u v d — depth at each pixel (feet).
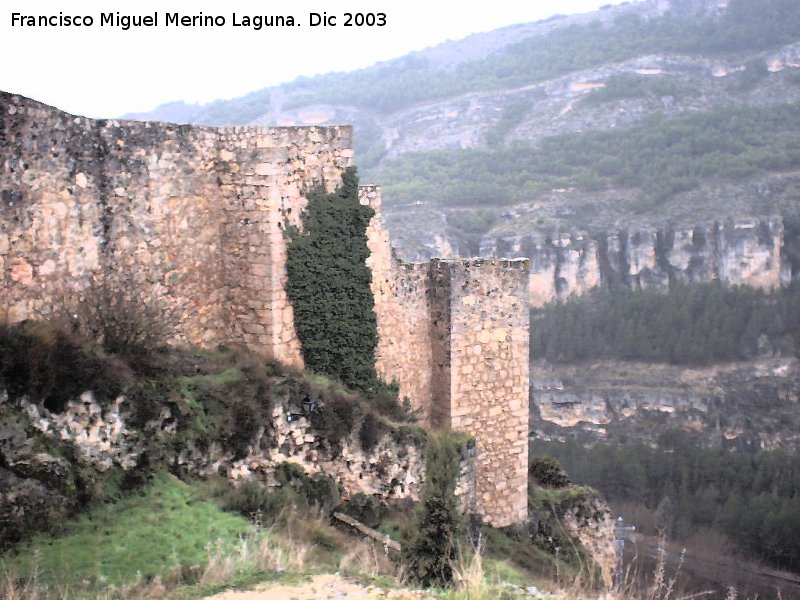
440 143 523.29
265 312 60.59
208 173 60.44
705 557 184.44
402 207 412.77
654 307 361.92
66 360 46.65
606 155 463.01
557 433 312.50
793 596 167.84
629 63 587.27
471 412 72.18
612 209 410.72
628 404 319.88
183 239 58.85
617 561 79.87
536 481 84.23
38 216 49.75
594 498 80.84
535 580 55.93
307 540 48.75
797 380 327.67
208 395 53.47
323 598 38.06
